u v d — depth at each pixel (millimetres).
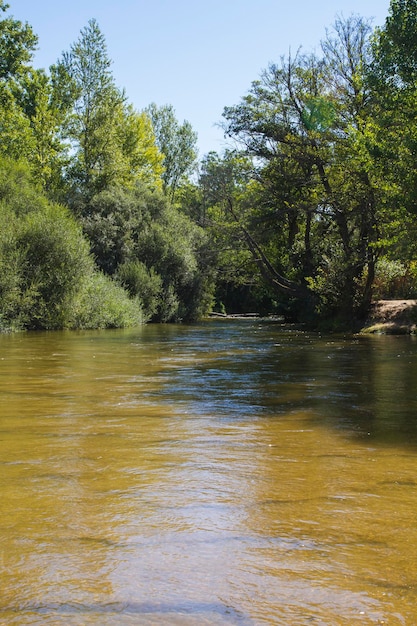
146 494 4285
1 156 34500
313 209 32281
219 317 49375
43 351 16438
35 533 3541
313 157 31422
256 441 6012
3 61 39812
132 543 3406
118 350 17047
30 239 27219
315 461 5254
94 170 46031
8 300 25531
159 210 42469
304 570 3074
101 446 5727
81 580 2947
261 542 3434
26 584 2904
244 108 34219
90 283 29547
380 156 20984
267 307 53812
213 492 4348
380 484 4570
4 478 4648
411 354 16219
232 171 37781
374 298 30719
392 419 7219
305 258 35688
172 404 8211
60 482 4555
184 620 2592
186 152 69062
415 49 21641
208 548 3346
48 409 7711
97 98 46625
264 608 2693
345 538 3498
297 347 18594
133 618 2604
